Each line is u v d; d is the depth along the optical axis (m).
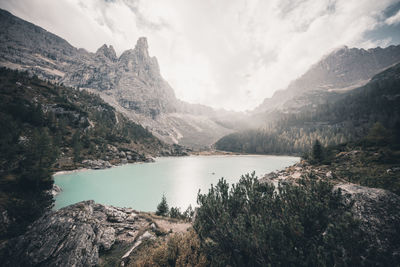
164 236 19.17
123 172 85.94
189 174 88.00
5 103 99.62
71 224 15.17
